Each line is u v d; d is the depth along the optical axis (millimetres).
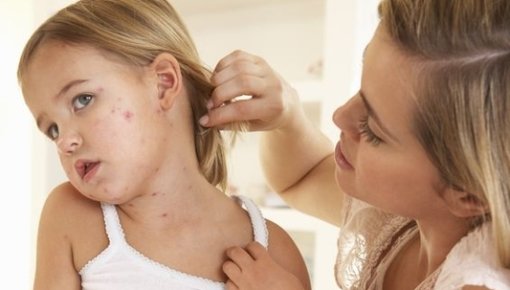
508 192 434
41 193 1480
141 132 606
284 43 1831
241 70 667
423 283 527
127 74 609
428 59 456
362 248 688
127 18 636
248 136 1840
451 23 447
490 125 433
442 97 452
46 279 628
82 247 629
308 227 1498
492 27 434
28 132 1664
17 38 1653
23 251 1677
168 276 616
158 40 651
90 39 598
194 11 1953
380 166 503
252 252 640
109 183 592
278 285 607
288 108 735
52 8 1472
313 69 1737
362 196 544
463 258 478
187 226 650
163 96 633
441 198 502
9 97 1688
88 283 618
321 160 842
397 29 476
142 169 607
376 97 488
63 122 589
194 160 675
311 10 1773
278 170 843
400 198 513
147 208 636
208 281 625
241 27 1917
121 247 622
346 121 531
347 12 1382
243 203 716
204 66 719
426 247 578
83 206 651
